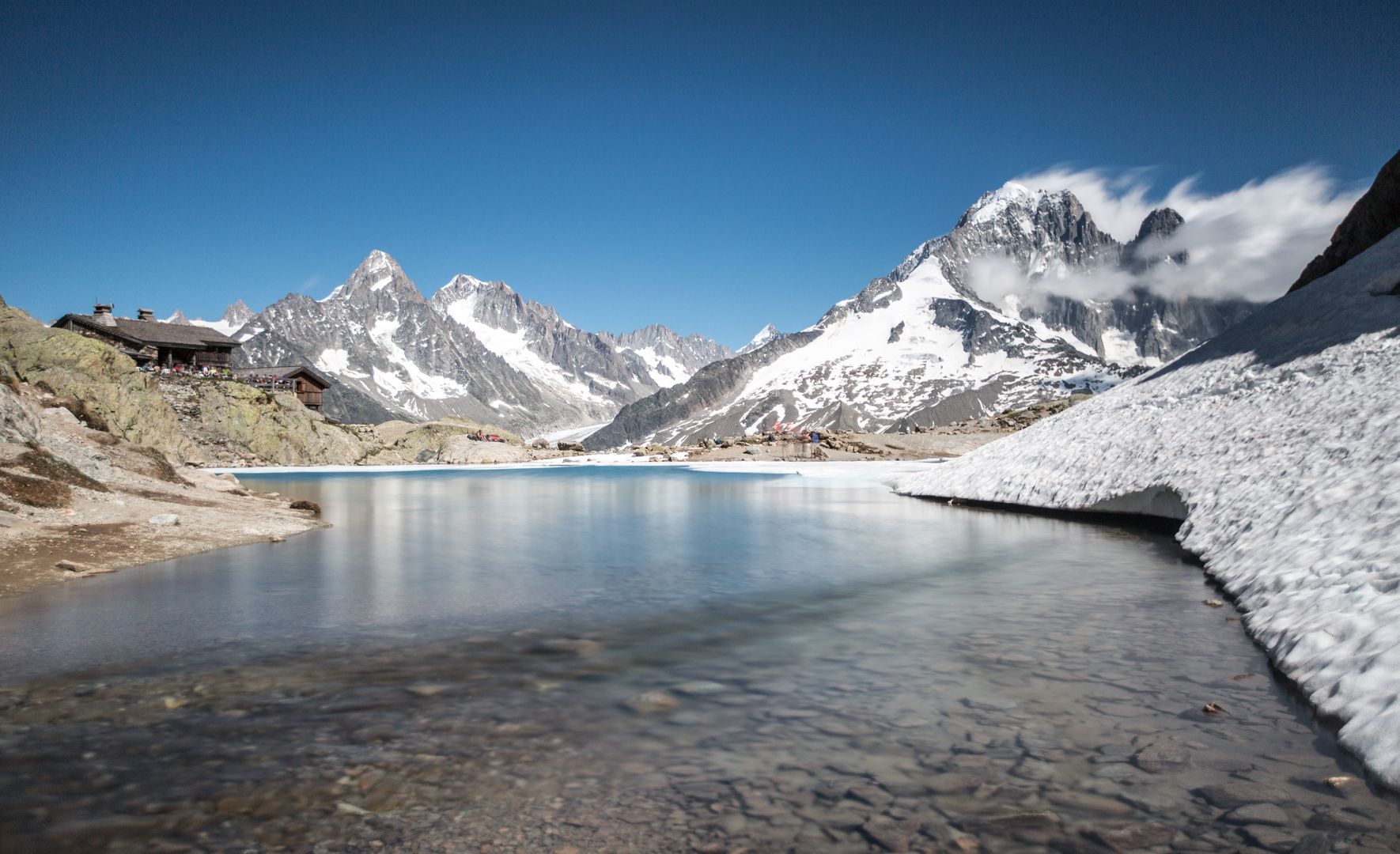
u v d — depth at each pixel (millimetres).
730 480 36938
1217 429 16781
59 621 7289
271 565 10727
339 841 3217
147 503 14273
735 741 4367
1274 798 3658
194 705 4918
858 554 12312
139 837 3252
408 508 21391
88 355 41188
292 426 54344
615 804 3580
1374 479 8977
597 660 6016
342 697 5094
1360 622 5566
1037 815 3475
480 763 4043
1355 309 19375
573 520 17969
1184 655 6230
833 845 3195
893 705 4992
